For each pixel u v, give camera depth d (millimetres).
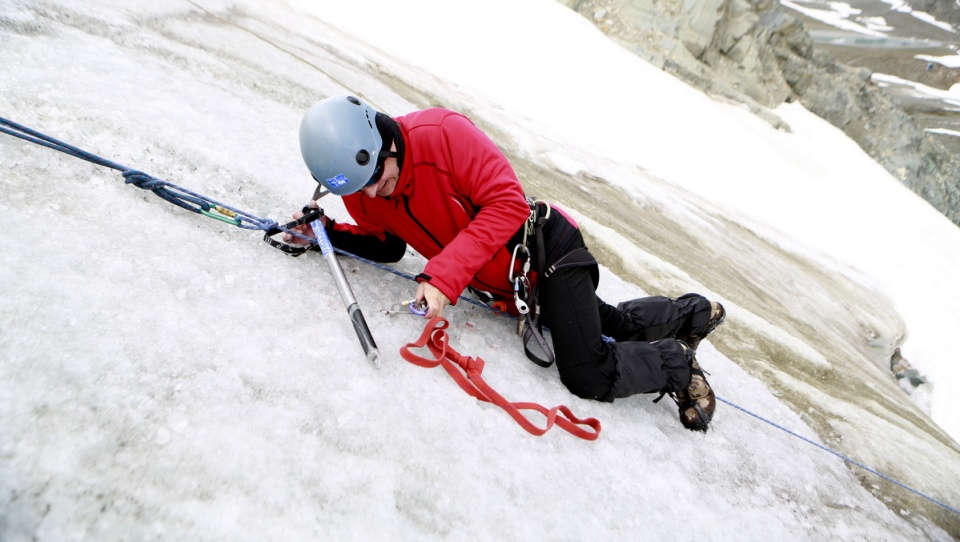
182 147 2605
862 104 28578
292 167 3139
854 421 3650
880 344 9453
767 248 10812
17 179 1888
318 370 1816
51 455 1243
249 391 1630
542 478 1889
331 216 2885
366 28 11828
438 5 16031
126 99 2705
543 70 15859
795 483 2617
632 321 2662
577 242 2311
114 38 3299
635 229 6758
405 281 2570
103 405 1394
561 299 2234
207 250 2061
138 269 1819
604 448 2178
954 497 3217
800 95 27891
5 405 1285
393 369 1980
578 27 20734
